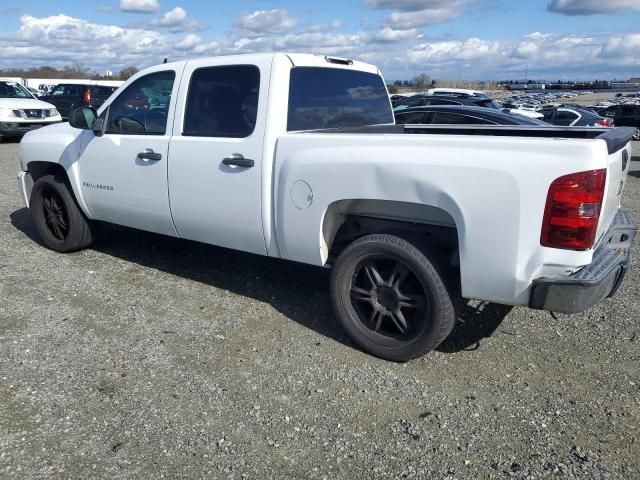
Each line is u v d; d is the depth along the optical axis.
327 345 3.87
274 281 5.02
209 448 2.82
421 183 3.26
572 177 2.89
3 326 4.05
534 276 3.09
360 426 3.00
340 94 4.59
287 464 2.71
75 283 4.91
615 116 21.83
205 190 4.27
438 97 13.96
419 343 3.50
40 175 5.82
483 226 3.12
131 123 4.82
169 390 3.30
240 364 3.61
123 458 2.73
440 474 2.65
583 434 2.94
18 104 15.40
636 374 3.53
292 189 3.77
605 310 4.49
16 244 6.02
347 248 3.66
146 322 4.18
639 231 7.11
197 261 5.53
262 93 3.96
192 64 4.41
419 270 3.40
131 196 4.84
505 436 2.92
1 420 2.99
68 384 3.34
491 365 3.64
